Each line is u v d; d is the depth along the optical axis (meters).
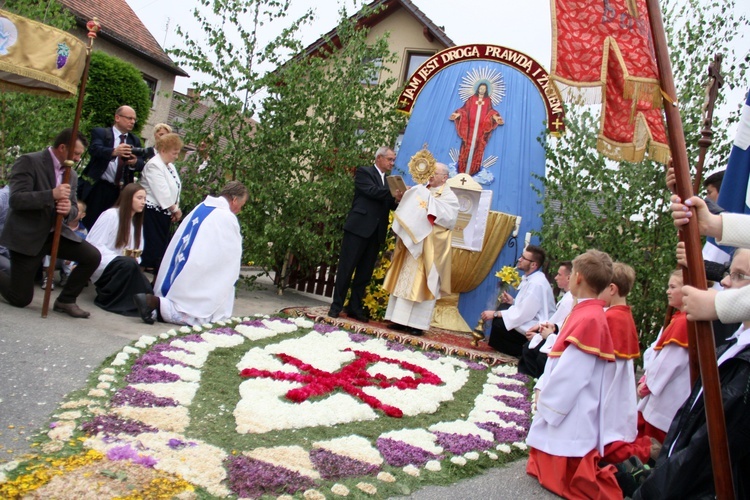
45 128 9.02
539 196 10.34
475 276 10.26
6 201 7.00
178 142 9.28
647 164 8.88
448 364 7.65
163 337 6.43
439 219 8.79
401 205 8.86
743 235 2.93
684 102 8.78
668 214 8.88
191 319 7.23
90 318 6.73
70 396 4.39
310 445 4.32
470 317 10.35
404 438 4.75
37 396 4.30
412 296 8.78
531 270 8.49
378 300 9.93
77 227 7.96
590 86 3.52
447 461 4.46
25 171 6.26
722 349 3.83
